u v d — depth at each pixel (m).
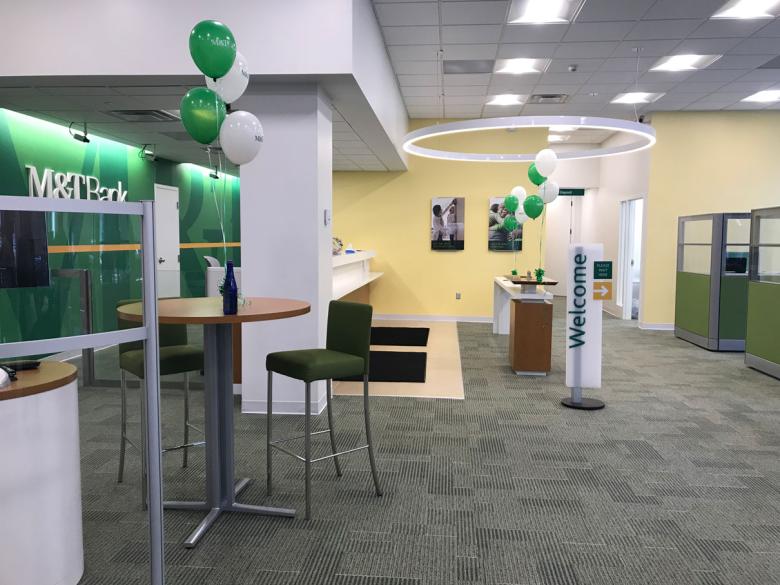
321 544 2.74
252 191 4.69
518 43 6.25
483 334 8.95
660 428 4.50
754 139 9.41
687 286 8.48
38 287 1.77
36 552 2.15
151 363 2.05
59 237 1.80
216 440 2.99
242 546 2.72
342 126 6.32
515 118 5.63
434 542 2.76
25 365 2.27
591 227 13.43
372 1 5.21
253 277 4.73
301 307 2.96
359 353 3.22
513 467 3.70
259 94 4.63
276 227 4.69
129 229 1.97
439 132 5.98
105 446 3.97
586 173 12.97
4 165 6.20
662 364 6.92
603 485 3.43
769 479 3.54
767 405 5.16
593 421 4.67
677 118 9.44
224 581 2.44
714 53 6.58
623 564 2.59
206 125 3.18
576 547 2.73
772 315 6.26
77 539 2.37
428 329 9.42
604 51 6.51
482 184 10.27
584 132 11.33
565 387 5.74
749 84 7.85
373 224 10.49
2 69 4.42
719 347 7.73
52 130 6.98
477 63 6.95
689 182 9.48
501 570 2.53
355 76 4.42
